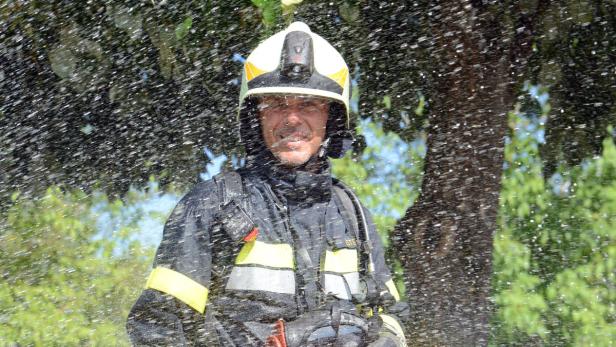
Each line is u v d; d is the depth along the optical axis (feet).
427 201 13.99
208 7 12.49
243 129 7.77
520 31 13.71
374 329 7.31
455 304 13.51
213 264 7.18
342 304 7.27
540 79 14.88
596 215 27.53
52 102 13.85
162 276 6.99
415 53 14.46
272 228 7.30
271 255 7.21
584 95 15.85
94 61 13.11
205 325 7.09
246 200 7.32
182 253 7.07
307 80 7.59
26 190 15.11
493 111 13.82
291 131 7.57
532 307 26.35
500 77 13.78
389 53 14.66
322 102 7.72
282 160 7.54
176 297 6.92
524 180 27.55
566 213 27.63
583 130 16.46
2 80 13.44
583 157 16.79
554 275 27.32
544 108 17.66
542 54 14.75
